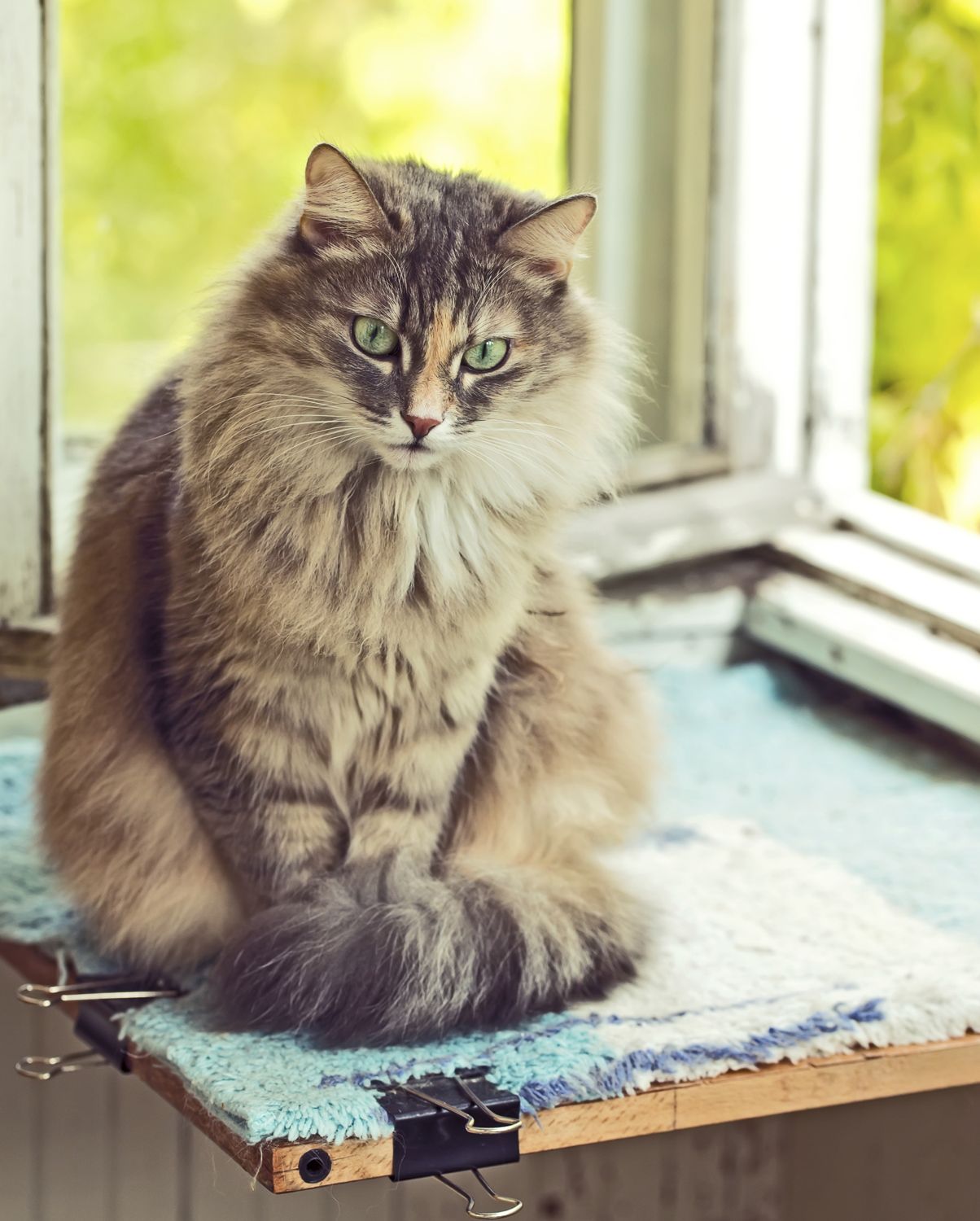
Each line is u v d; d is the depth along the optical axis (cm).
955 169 279
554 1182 237
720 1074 138
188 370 158
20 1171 225
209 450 150
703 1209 243
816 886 184
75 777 167
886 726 252
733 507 266
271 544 150
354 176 146
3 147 217
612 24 265
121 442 178
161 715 158
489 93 351
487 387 153
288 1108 124
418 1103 127
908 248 286
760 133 261
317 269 150
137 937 163
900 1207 210
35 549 228
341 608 150
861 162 266
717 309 269
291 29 381
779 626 260
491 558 157
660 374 277
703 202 267
